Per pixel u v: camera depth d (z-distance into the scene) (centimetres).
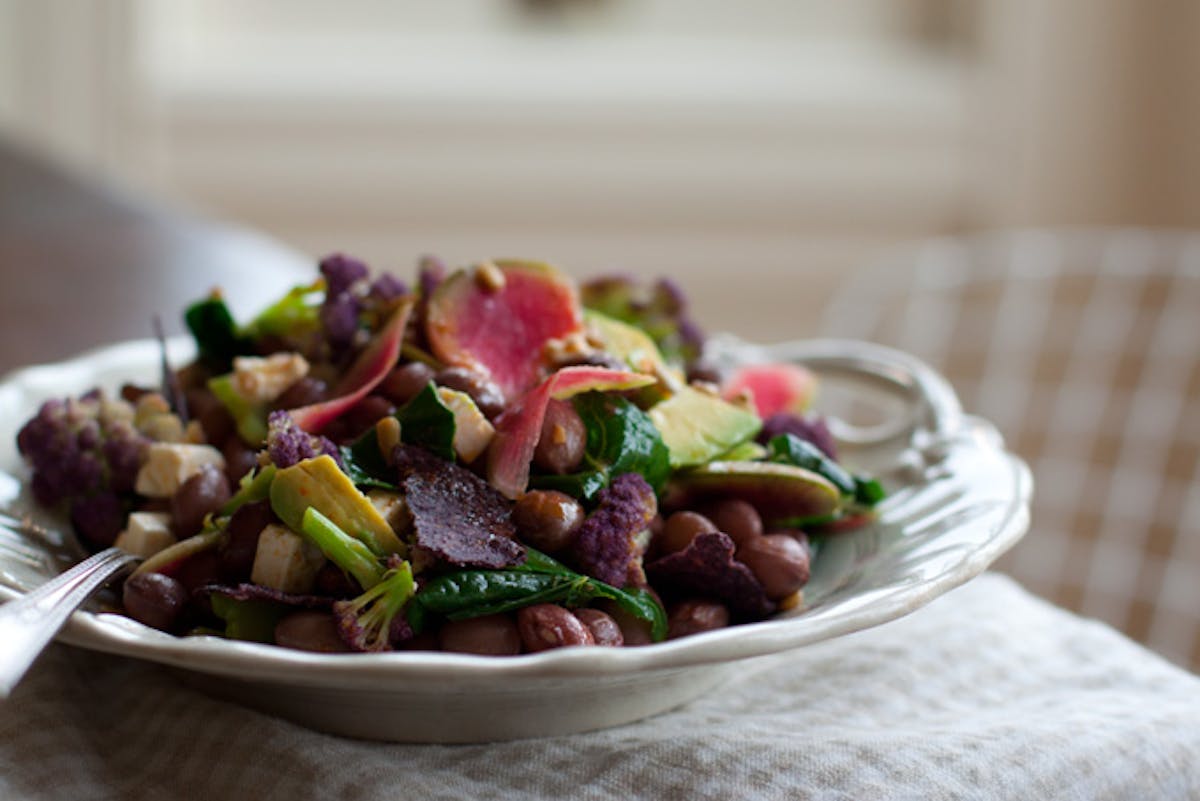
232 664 53
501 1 217
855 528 67
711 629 60
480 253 206
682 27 218
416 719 59
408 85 199
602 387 63
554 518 59
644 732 61
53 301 97
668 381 67
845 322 172
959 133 204
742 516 63
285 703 60
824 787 57
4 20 193
